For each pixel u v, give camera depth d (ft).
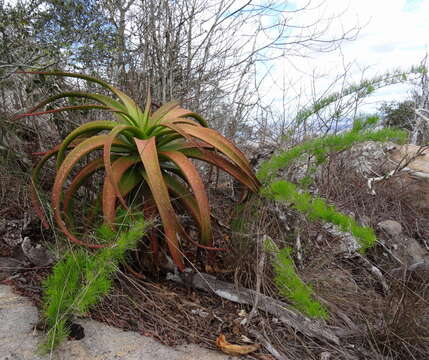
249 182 6.10
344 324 5.60
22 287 5.02
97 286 4.16
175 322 5.02
